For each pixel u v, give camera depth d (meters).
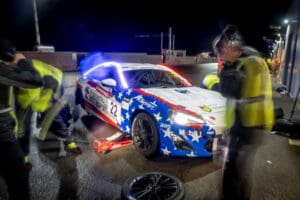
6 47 1.95
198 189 2.99
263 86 2.25
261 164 3.69
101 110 4.82
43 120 2.75
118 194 2.88
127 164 3.59
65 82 11.23
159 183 2.96
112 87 4.46
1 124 1.95
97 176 3.25
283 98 8.82
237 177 2.36
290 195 2.90
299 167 3.61
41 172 3.32
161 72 4.99
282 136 4.85
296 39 9.27
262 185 3.11
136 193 2.79
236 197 2.39
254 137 2.28
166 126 3.43
